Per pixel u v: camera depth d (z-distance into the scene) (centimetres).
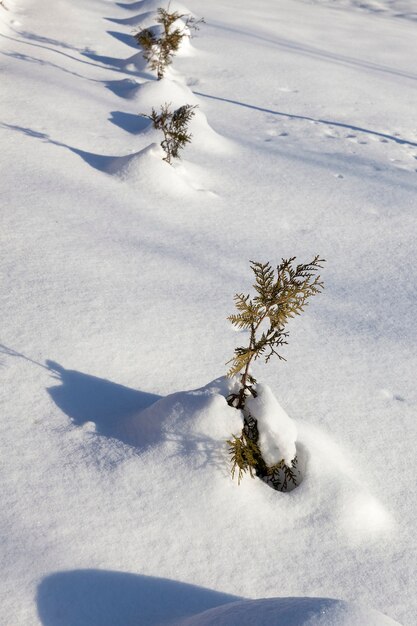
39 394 366
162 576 275
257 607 234
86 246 545
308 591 282
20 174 658
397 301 565
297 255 626
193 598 270
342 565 297
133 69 1173
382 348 485
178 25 1363
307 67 1405
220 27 1647
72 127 827
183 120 766
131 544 284
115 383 391
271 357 446
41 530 283
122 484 309
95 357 409
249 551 293
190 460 316
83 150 766
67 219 587
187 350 436
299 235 671
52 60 1115
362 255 649
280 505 314
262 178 806
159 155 734
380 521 323
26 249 518
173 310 478
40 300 454
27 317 432
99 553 278
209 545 291
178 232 621
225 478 312
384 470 362
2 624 242
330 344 478
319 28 1916
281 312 336
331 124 1090
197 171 781
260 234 657
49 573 265
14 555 271
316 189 800
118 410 369
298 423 375
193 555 286
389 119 1169
